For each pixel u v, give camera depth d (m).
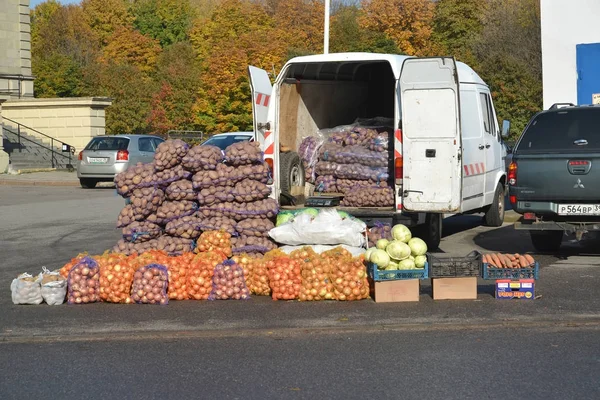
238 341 7.41
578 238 10.95
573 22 17.97
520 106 42.50
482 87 14.05
